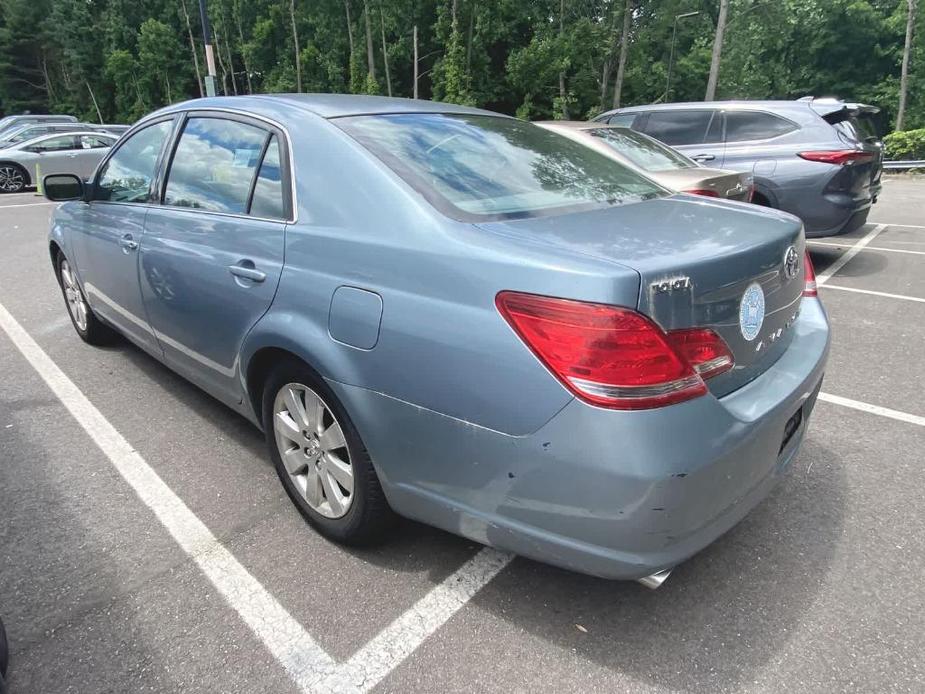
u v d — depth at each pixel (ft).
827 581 7.66
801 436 7.76
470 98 122.52
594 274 5.47
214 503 9.32
